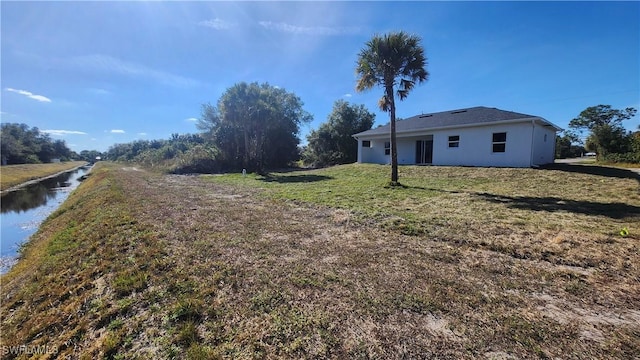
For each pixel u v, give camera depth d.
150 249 4.71
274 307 2.92
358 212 6.91
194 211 7.59
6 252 8.19
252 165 25.05
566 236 4.73
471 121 15.39
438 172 13.93
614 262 3.76
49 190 22.72
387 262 3.97
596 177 10.62
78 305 3.36
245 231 5.61
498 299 2.98
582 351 2.22
